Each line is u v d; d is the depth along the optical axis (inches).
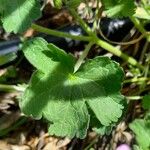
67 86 5.2
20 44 6.6
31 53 5.0
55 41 7.0
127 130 6.3
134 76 6.6
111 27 7.2
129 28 7.2
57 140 6.3
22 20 4.9
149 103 5.5
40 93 5.1
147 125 5.0
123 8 5.4
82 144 6.3
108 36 7.2
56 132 5.1
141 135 5.0
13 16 4.9
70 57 5.1
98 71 5.1
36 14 4.9
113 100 5.1
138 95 6.5
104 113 5.0
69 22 7.4
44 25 7.4
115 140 6.2
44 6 7.3
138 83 6.5
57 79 5.2
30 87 5.1
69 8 5.8
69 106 5.1
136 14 6.1
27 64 6.8
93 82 5.1
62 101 5.1
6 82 6.6
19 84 6.3
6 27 4.9
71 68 5.2
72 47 7.1
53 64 5.1
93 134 6.3
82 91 5.1
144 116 6.1
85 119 5.1
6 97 6.5
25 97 5.1
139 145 4.9
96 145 6.2
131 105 6.5
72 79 5.2
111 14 5.4
